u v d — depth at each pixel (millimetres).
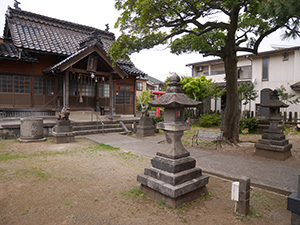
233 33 9148
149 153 7633
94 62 13234
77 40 16844
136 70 17969
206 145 9516
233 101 9766
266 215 3520
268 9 3801
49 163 6250
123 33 9688
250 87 16453
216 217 3404
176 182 3668
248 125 13766
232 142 9703
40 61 14070
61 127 9562
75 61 12391
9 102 13031
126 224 3150
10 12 14867
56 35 15938
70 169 5723
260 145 7430
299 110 17391
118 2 8703
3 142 9273
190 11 8266
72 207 3631
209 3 7484
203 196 4105
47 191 4266
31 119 9516
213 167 6059
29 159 6648
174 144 3988
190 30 9422
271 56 19125
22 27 14516
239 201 3510
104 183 4750
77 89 15539
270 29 8805
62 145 8906
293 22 4223
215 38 11031
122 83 18188
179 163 3861
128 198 3982
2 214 3383
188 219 3318
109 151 7930
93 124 12562
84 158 6898
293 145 9719
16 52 13078
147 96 22656
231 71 9648
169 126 3904
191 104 3881
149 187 4043
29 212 3451
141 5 7594
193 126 17797
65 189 4379
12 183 4652
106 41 19609
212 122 16969
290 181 4930
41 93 14094
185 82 19172
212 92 18312
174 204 3602
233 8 7730
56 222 3176
